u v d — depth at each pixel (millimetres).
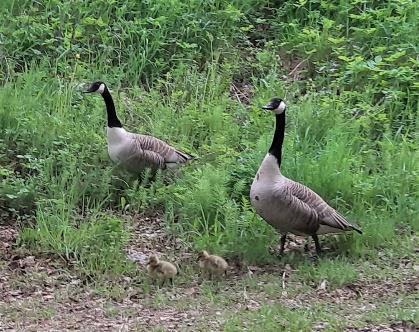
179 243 10242
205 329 7762
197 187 10742
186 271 9414
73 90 12984
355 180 11352
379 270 9555
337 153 11703
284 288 8961
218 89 13578
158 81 13570
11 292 8766
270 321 7887
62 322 7992
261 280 9203
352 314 8266
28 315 8133
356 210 10938
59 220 10102
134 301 8656
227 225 10172
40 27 13938
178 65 13922
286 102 13383
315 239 9875
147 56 13930
